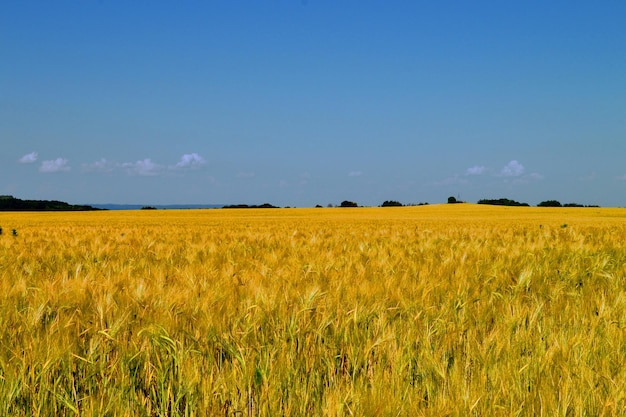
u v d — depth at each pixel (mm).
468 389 2805
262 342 3559
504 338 3602
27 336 3523
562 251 8703
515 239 11984
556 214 61969
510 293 5445
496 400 2719
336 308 4375
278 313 4141
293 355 3387
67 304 4430
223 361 3551
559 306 4691
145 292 4711
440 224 29016
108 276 5840
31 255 8578
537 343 3521
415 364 3316
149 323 3846
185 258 8078
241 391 2906
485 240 11305
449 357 3527
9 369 2959
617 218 49375
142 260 7500
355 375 3277
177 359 3156
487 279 5887
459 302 4574
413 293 5008
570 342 3426
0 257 8234
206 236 13422
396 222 34625
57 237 13422
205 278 5598
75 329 3719
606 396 2834
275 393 2904
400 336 3697
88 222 39031
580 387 2861
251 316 4004
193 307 4293
